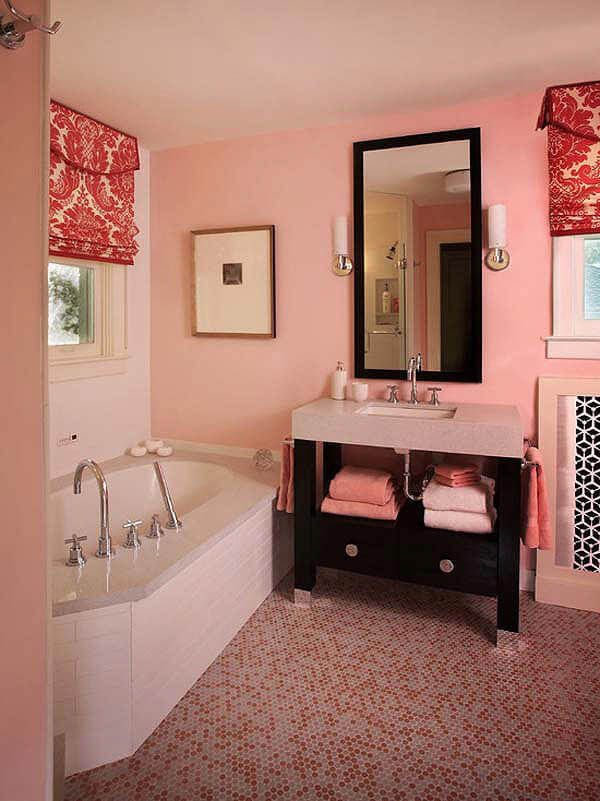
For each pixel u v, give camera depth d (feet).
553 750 5.52
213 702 6.23
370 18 6.21
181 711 6.08
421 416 8.60
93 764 5.32
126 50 6.89
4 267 2.81
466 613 8.20
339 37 6.62
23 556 2.94
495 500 8.27
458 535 7.48
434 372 8.91
